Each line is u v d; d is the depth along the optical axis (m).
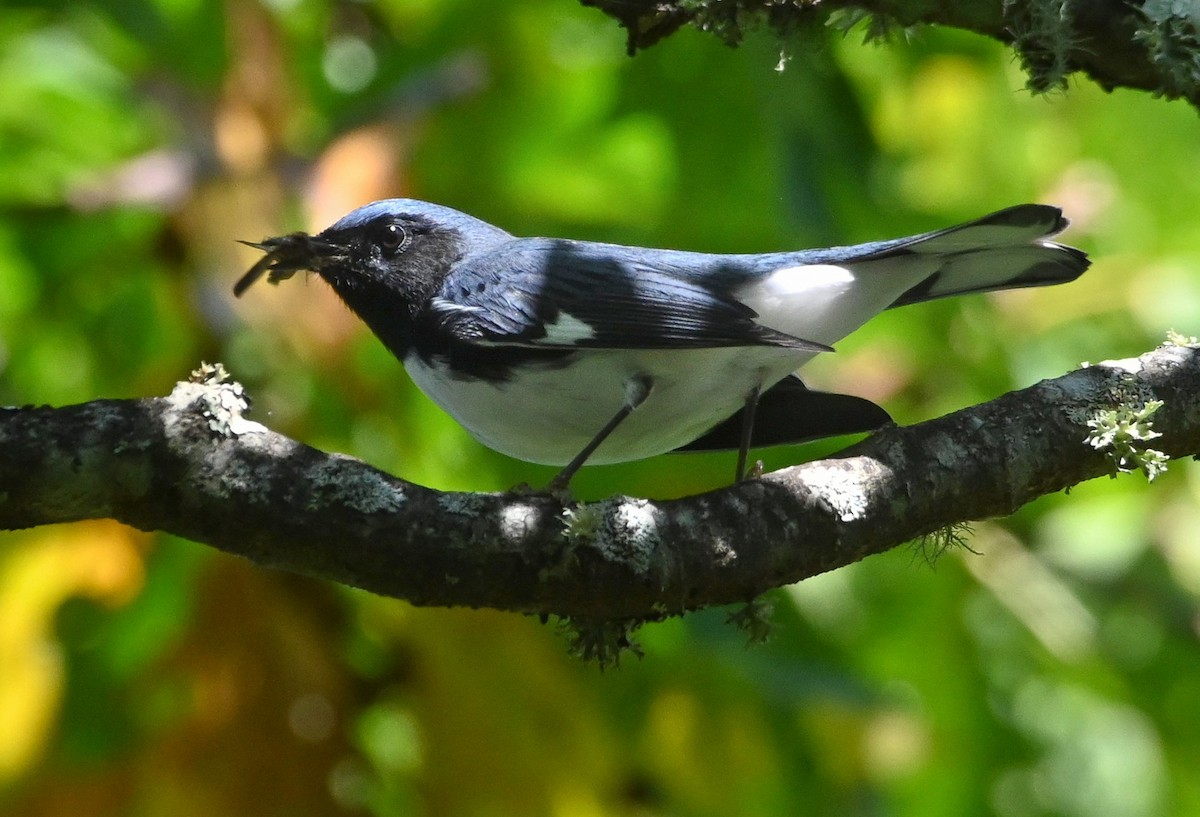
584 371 7.82
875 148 11.18
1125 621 12.00
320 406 10.04
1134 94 12.93
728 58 10.95
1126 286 12.25
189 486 5.79
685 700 10.60
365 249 8.74
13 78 10.59
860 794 11.63
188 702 9.95
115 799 9.83
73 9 10.68
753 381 7.80
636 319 7.70
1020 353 11.98
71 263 10.88
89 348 10.93
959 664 11.42
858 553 6.38
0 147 10.63
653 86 11.11
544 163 11.35
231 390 5.98
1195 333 12.12
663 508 6.12
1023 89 7.21
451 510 5.90
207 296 9.89
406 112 10.30
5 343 11.05
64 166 10.70
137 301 10.89
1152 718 11.99
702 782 10.64
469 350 8.06
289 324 9.66
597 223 11.26
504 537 5.89
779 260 8.13
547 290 7.98
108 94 10.54
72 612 9.95
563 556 5.93
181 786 9.88
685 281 7.97
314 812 9.97
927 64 12.30
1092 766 12.37
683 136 11.16
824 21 7.02
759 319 8.04
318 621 10.09
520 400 8.01
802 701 10.45
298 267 8.76
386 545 5.83
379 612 10.12
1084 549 12.01
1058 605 11.52
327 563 5.87
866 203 11.16
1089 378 6.81
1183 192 12.83
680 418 7.93
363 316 8.88
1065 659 11.43
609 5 6.92
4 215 10.70
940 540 7.17
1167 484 12.21
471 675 10.09
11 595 9.87
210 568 9.99
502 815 10.05
